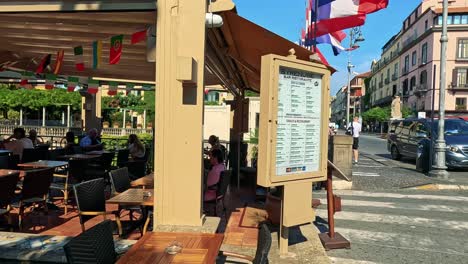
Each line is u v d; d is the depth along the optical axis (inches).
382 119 2982.3
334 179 415.2
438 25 2197.3
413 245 230.7
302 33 435.8
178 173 160.6
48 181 235.6
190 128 160.2
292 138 165.8
